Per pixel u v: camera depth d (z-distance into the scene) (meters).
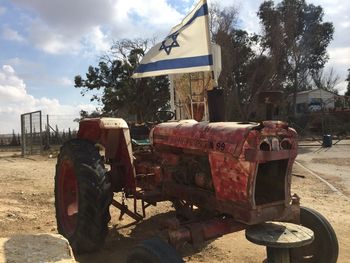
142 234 6.65
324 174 13.75
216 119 4.90
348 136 35.78
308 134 36.53
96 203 5.39
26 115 22.75
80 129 6.32
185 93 12.98
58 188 6.28
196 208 5.55
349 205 9.07
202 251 6.07
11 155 22.61
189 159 5.02
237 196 4.29
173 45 6.92
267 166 4.36
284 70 41.78
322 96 50.44
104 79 37.84
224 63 33.75
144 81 35.81
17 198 9.22
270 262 4.25
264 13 42.34
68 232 5.89
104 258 5.69
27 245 4.59
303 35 51.66
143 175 5.89
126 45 37.09
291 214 4.49
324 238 4.82
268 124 4.17
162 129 5.43
